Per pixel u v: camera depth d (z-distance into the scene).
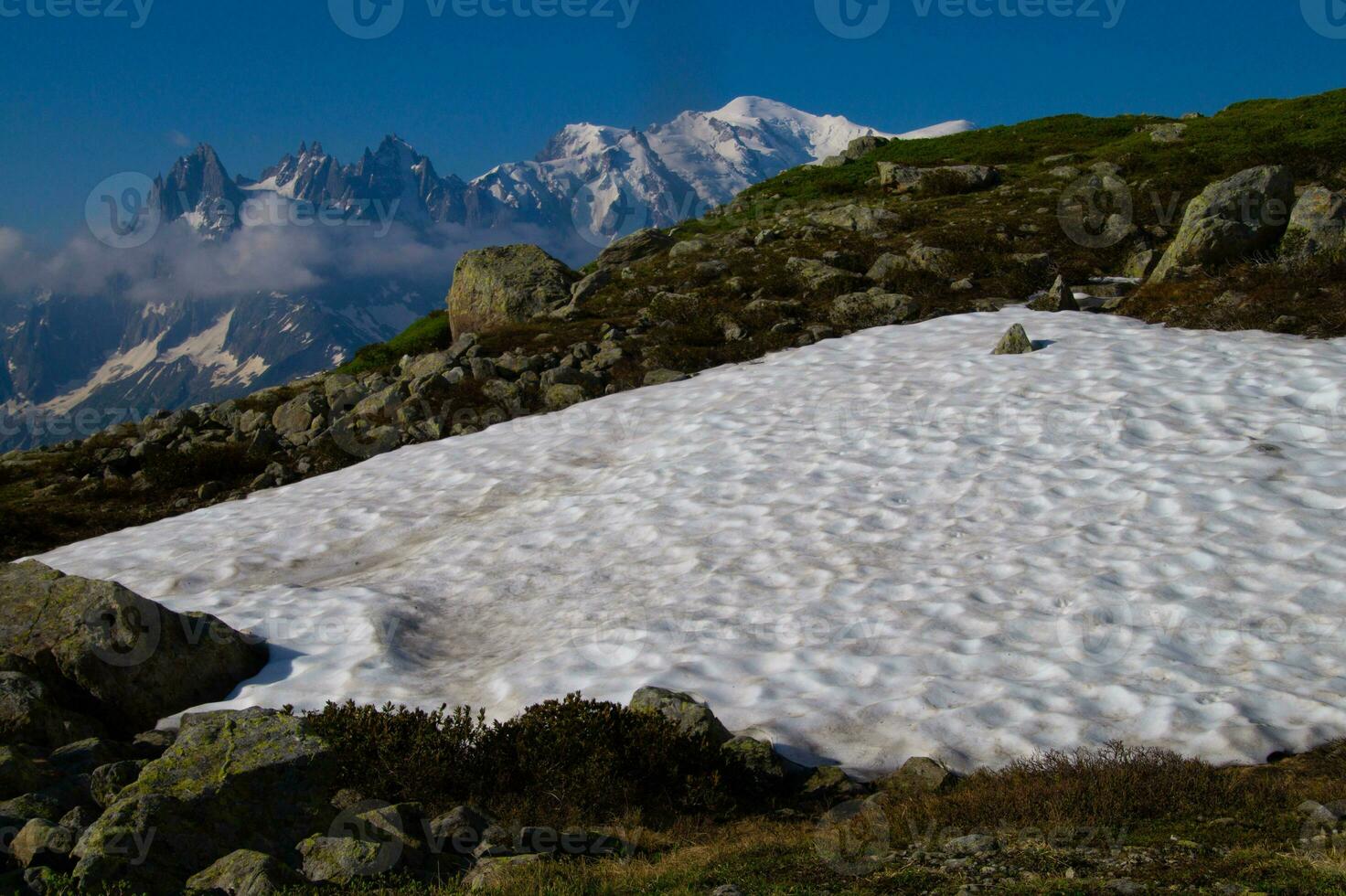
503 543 18.70
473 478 23.02
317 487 24.36
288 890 7.09
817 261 36.88
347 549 19.88
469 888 7.46
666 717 10.98
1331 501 15.50
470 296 41.34
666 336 31.98
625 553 17.48
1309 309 24.94
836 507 18.12
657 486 20.34
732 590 15.44
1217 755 9.75
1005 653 12.54
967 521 16.84
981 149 61.59
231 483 26.77
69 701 12.91
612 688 12.63
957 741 10.74
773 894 7.01
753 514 18.33
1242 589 13.34
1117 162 48.09
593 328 34.22
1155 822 8.02
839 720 11.45
